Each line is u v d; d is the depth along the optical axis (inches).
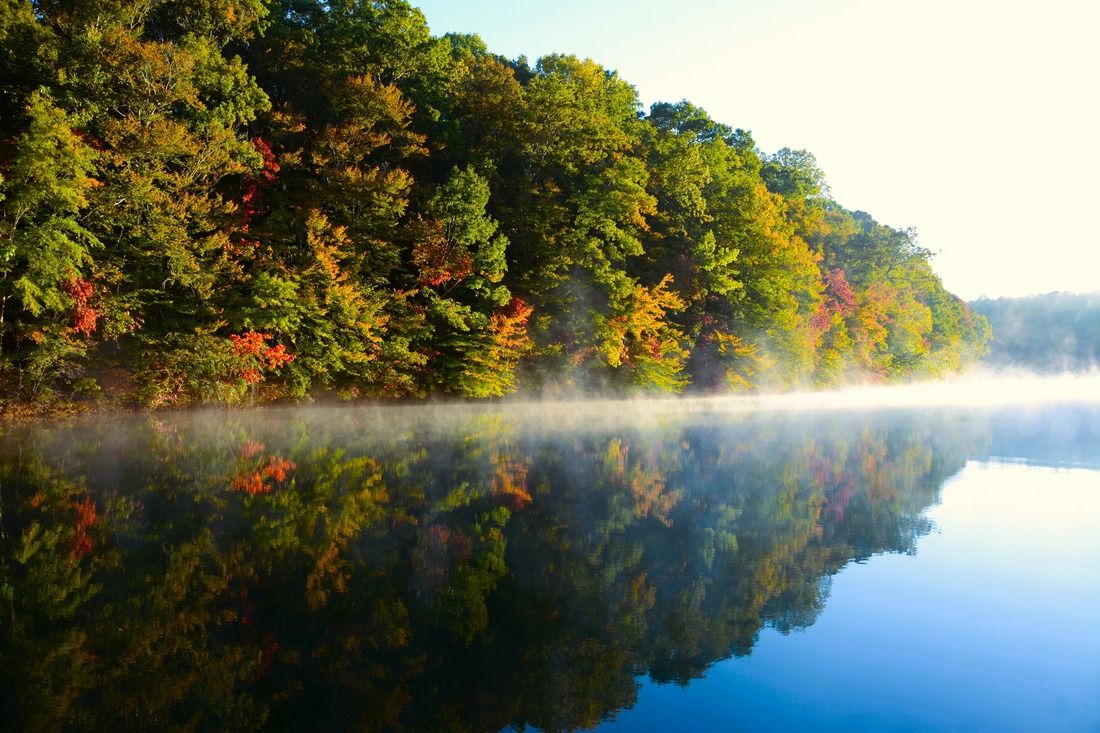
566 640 291.3
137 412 1056.2
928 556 407.5
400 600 330.0
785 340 2251.5
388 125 1473.9
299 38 1617.9
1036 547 425.4
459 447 827.4
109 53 1018.1
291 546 404.2
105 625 292.4
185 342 1062.4
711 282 2038.6
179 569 360.2
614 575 371.6
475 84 1803.6
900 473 697.6
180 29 1305.4
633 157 1913.1
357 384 1391.5
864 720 228.7
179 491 533.3
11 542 394.6
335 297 1229.7
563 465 715.4
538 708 236.1
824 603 333.4
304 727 221.0
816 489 611.5
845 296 2881.4
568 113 1669.5
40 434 824.9
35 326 917.2
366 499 526.9
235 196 1280.8
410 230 1390.3
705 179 2091.5
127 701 233.9
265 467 645.3
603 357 1723.7
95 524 435.5
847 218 3390.7
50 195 866.1
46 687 241.3
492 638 290.8
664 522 484.7
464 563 385.4
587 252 1652.3
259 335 1133.7
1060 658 275.0
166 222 1042.7
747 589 351.6
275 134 1354.6
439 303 1414.9
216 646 277.4
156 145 1003.3
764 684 254.1
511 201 1733.5
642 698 243.6
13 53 1007.0
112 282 1016.9
